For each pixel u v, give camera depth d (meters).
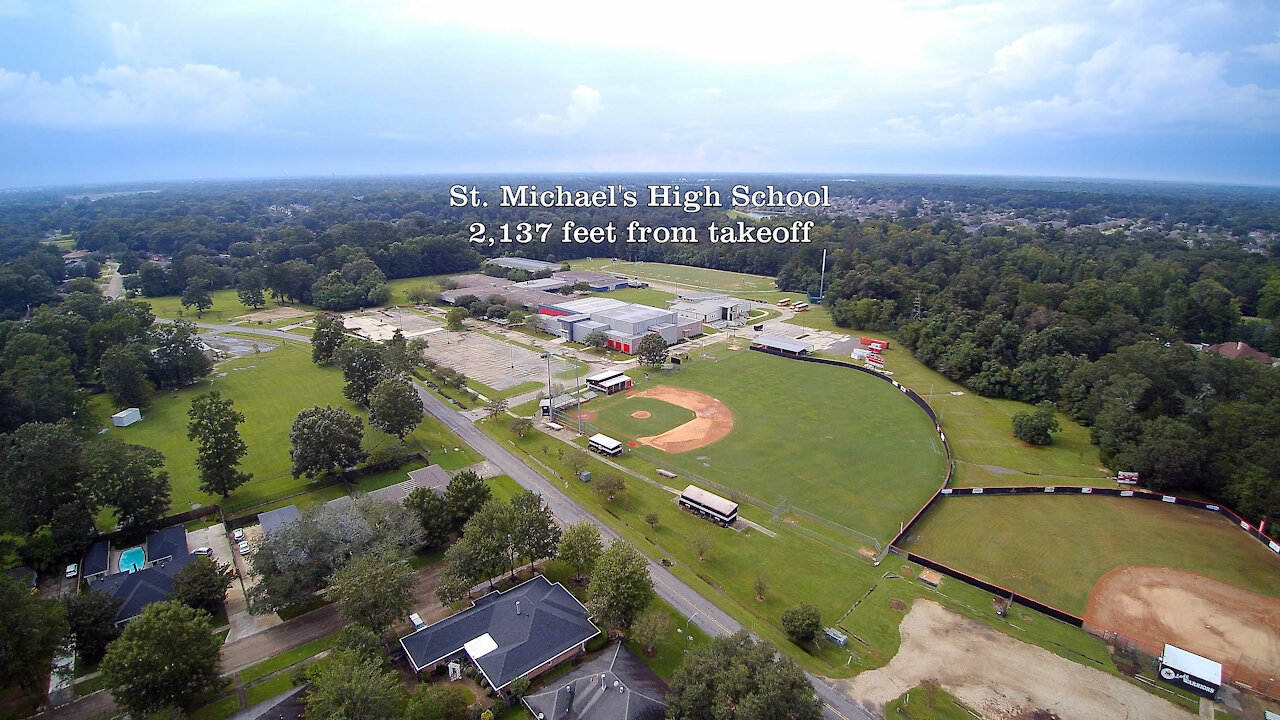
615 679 51.75
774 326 186.50
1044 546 77.25
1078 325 139.12
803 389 131.75
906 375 143.50
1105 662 58.56
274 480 91.56
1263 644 61.22
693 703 46.94
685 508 84.94
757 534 78.88
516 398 124.69
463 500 73.94
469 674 55.38
